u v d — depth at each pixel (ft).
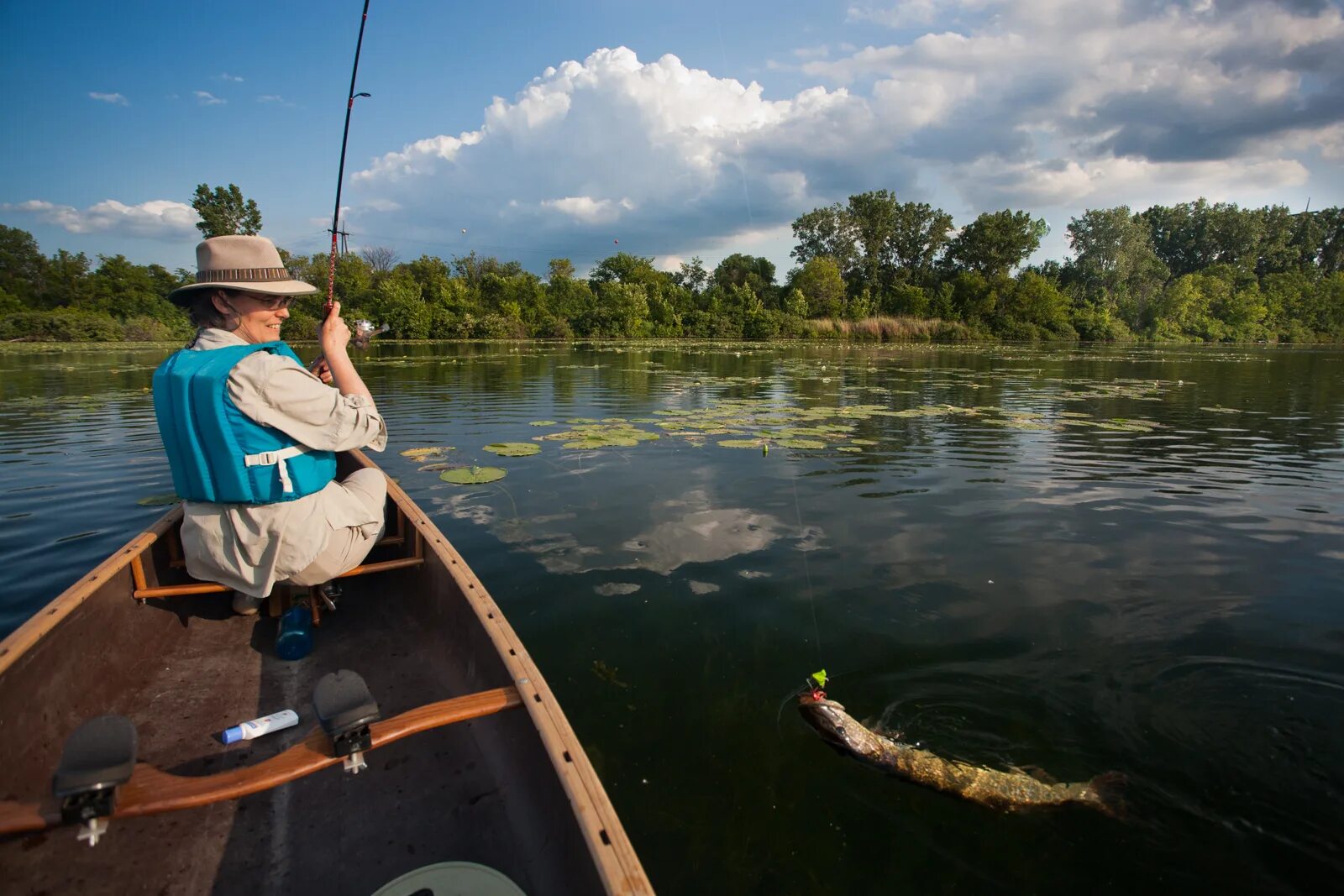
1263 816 6.84
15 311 116.16
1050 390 40.42
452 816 6.09
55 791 4.22
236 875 5.47
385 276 130.52
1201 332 152.35
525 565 12.05
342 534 8.25
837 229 152.15
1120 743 7.84
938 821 6.67
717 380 44.34
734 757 7.44
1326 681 9.00
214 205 115.75
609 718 8.02
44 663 6.24
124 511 15.35
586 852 4.32
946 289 132.36
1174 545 13.55
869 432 24.85
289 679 7.98
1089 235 164.86
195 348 7.68
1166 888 5.97
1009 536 13.92
